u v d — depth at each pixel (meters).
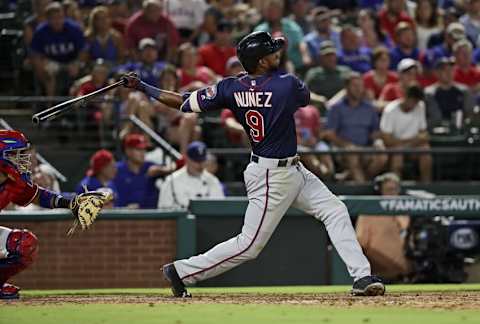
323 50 49.66
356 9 58.81
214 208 37.00
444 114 48.69
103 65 44.56
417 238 38.62
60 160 45.03
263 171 23.86
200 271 24.73
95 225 36.59
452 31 52.28
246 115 23.91
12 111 47.81
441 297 24.09
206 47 50.12
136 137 40.84
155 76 45.25
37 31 47.34
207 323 18.25
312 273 37.47
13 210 37.38
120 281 36.62
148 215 36.72
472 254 39.03
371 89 49.41
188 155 39.09
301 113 45.34
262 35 23.84
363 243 37.97
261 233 24.19
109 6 52.41
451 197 37.94
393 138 45.94
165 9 51.16
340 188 43.50
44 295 27.53
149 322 18.50
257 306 21.70
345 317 19.08
